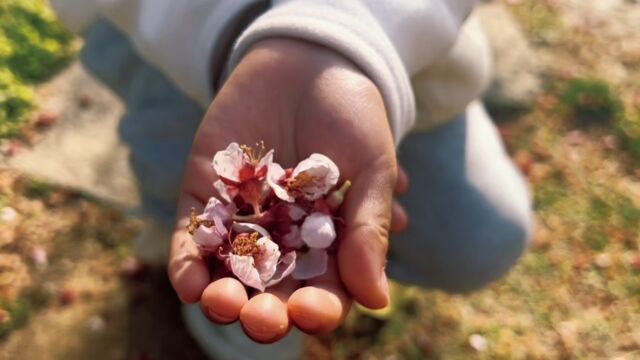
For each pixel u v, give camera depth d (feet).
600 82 2.02
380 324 1.56
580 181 1.86
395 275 1.25
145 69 1.14
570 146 1.92
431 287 1.26
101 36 1.18
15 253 1.58
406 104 0.82
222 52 0.89
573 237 1.76
